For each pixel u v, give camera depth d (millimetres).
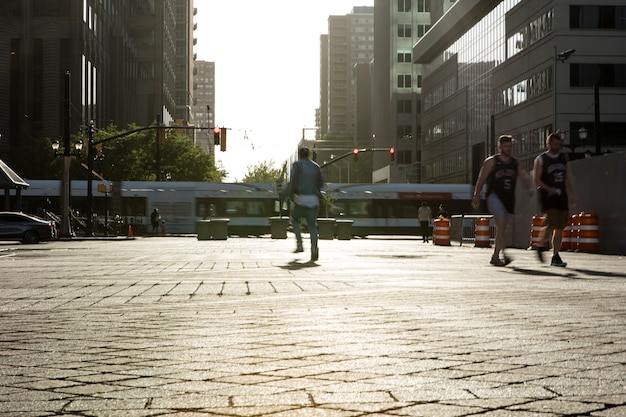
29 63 75438
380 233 49125
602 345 4590
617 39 58719
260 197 49688
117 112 94125
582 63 58656
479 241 27125
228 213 49562
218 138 38000
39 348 4578
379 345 4605
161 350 4473
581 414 2891
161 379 3609
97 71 84125
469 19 80250
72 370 3854
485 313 6258
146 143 68500
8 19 75375
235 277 10734
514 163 13469
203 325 5586
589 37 58656
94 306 7012
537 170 13328
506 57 69875
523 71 65625
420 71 115562
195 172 69625
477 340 4793
